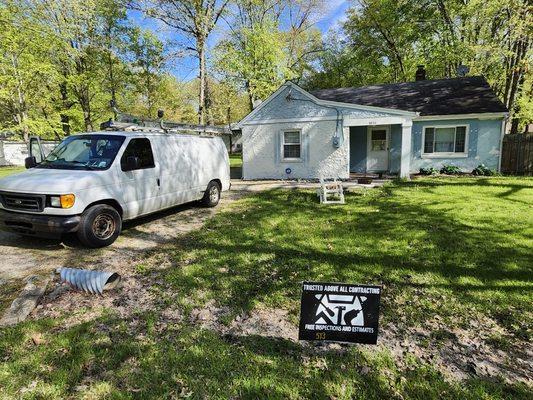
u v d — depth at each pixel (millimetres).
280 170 14711
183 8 19219
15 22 17594
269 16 29172
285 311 3631
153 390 2459
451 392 2430
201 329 3275
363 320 2760
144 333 3215
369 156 15773
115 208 6051
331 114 13734
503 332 3201
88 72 21141
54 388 2475
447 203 8445
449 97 14898
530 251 5078
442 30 22281
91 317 3521
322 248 5504
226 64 24312
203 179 8539
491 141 13625
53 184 5176
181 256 5266
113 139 6355
